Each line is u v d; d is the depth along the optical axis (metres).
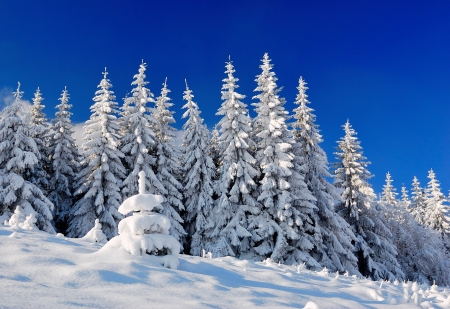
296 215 20.78
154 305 3.72
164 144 25.09
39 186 23.23
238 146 22.25
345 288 8.88
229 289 5.27
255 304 4.52
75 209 22.05
